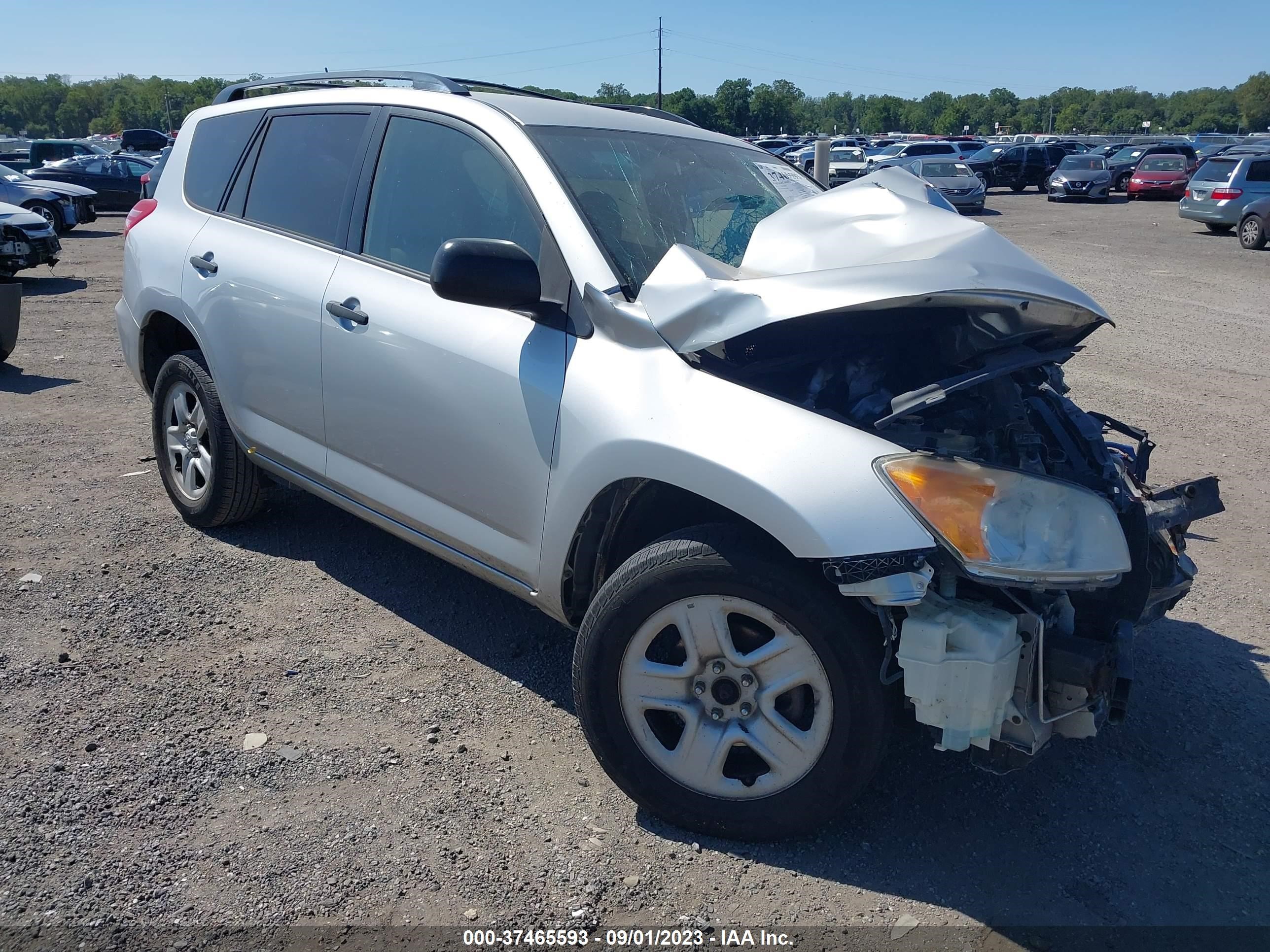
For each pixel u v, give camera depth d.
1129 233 21.84
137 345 4.86
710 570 2.64
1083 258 17.33
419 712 3.37
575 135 3.47
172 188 4.81
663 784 2.80
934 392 2.52
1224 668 3.86
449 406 3.27
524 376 3.06
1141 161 32.78
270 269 3.99
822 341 2.88
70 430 6.38
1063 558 2.45
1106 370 8.82
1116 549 2.53
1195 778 3.17
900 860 2.75
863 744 2.59
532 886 2.60
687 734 2.76
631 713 2.81
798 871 2.69
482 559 3.31
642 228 3.29
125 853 2.65
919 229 2.94
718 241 3.48
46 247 12.41
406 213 3.61
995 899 2.62
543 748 3.20
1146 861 2.78
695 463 2.63
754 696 2.70
